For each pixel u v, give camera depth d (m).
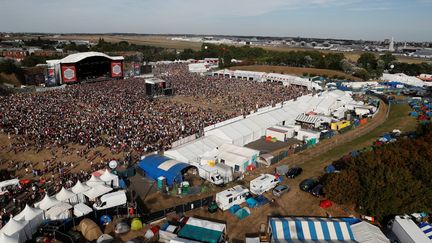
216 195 33.50
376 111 78.12
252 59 184.00
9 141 50.72
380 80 129.00
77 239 26.81
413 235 26.39
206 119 65.88
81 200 33.06
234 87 108.62
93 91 95.25
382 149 39.12
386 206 30.36
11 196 34.94
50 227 27.91
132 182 39.31
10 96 85.12
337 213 32.50
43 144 50.03
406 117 72.44
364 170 34.00
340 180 32.81
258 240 27.17
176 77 129.50
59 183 37.75
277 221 28.16
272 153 49.56
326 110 71.44
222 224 28.55
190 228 27.89
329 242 26.28
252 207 33.38
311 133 55.25
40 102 77.75
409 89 108.06
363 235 27.08
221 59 173.62
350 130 63.16
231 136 50.50
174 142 50.00
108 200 31.58
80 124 59.50
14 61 137.38
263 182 36.72
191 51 196.62
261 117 60.53
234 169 42.47
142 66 137.38
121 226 28.92
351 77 135.50
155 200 35.12
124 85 108.50
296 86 112.81
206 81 120.31
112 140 51.59
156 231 28.94
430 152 37.12
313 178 40.50
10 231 26.02
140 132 55.75
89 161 44.53
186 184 36.62
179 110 73.50
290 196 36.00
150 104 79.44
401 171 32.09
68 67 108.81
